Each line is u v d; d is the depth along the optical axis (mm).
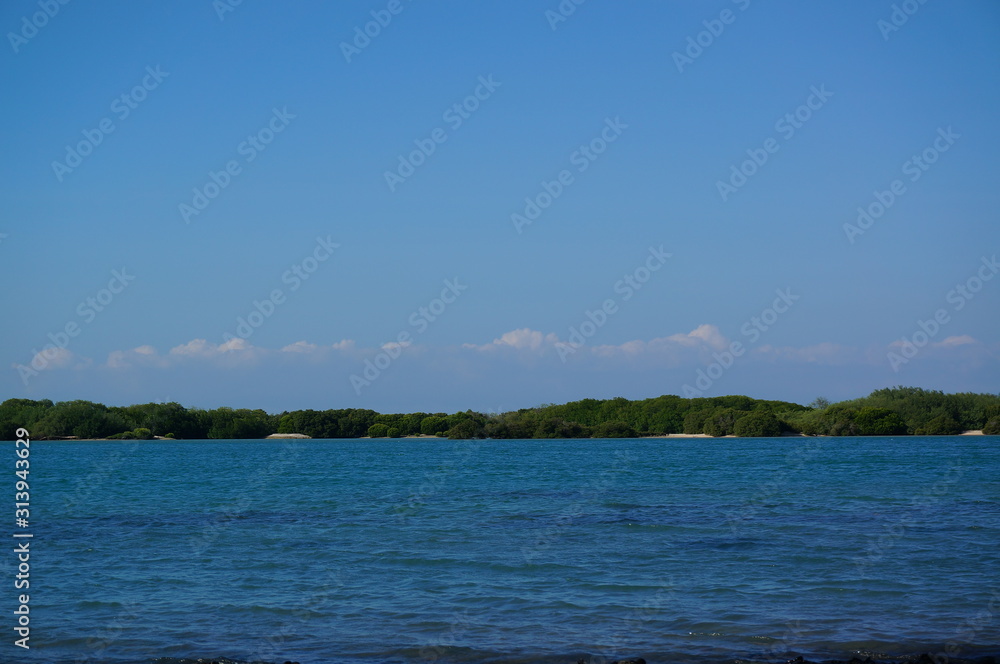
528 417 190125
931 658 17562
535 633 20031
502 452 138250
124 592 24547
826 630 20062
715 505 48875
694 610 22094
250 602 23266
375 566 28469
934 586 24688
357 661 17953
